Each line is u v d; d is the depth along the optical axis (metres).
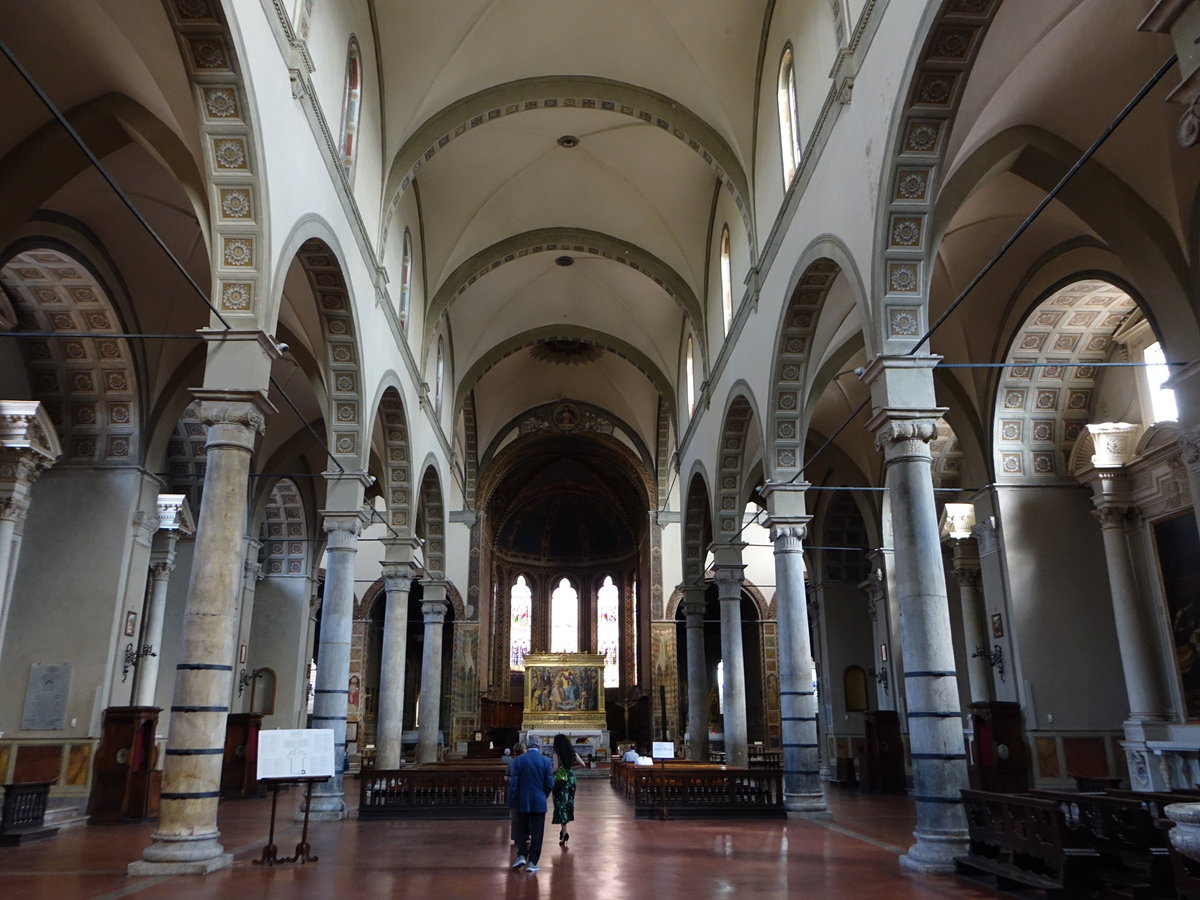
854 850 10.83
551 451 39.19
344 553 15.04
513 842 10.36
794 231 14.08
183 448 20.38
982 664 20.89
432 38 15.72
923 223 10.21
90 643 15.03
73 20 9.70
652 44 16.41
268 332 10.21
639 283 25.70
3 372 15.16
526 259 25.20
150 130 10.78
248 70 9.50
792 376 15.10
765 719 32.25
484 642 35.22
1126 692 16.34
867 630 28.41
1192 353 11.45
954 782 9.41
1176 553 14.84
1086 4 9.36
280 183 10.61
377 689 37.78
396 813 14.51
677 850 10.86
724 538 20.62
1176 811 4.35
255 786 19.38
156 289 15.33
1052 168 12.12
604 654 35.53
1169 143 11.30
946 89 9.47
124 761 14.16
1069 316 15.70
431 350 23.53
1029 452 17.36
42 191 11.00
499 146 19.81
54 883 8.29
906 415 10.18
